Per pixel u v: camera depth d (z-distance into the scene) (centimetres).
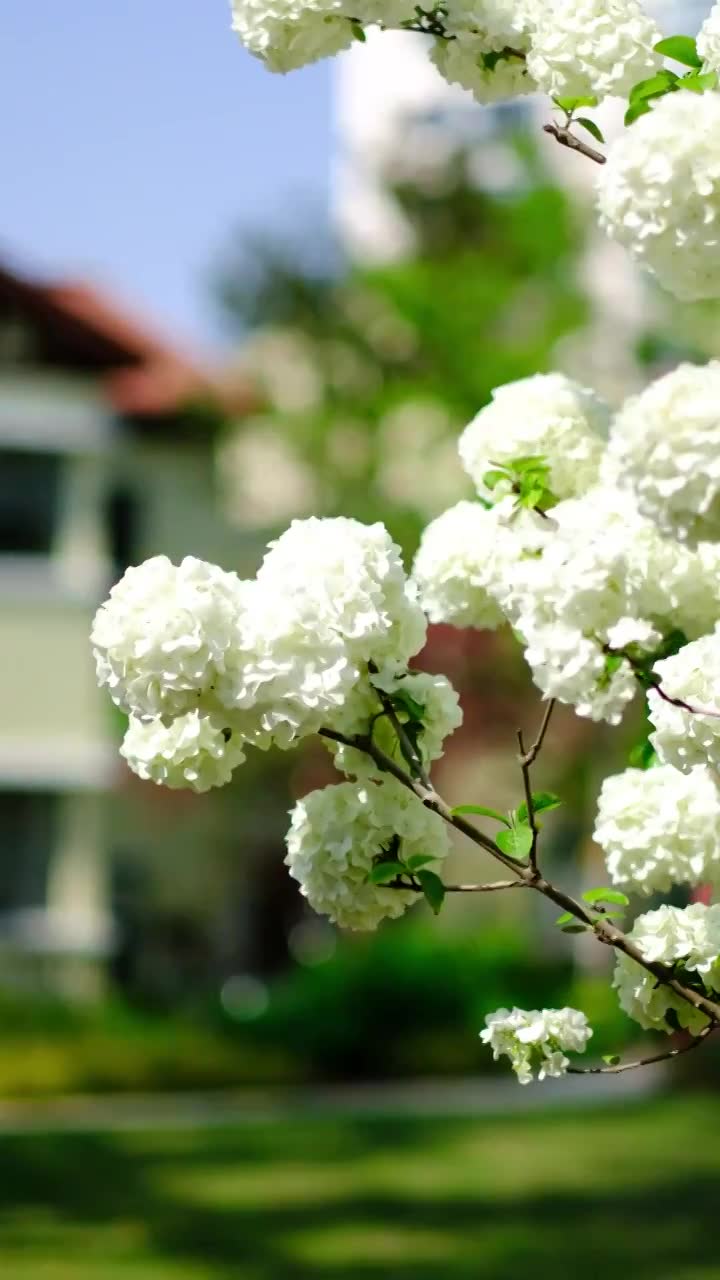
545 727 324
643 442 256
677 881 342
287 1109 1681
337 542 312
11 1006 1900
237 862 2330
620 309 2141
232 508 2544
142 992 2183
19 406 2227
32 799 2244
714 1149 1411
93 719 2225
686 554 302
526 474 346
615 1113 1598
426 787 323
